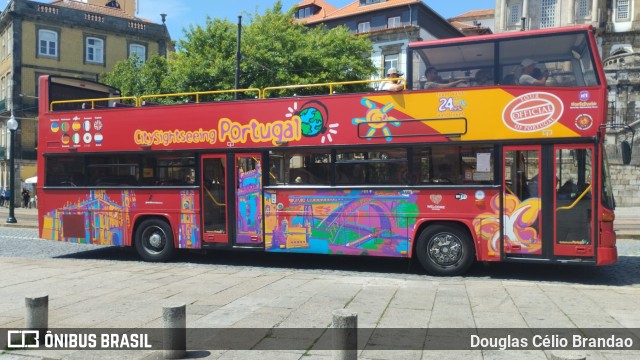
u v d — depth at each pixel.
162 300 8.13
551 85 9.59
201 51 25.84
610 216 9.22
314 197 10.91
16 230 20.33
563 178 9.44
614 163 33.91
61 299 8.26
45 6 43.88
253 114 11.42
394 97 10.44
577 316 7.04
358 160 10.67
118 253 13.98
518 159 9.70
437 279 9.86
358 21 44.41
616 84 36.25
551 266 11.24
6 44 44.91
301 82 25.33
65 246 15.45
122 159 12.55
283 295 8.37
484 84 9.97
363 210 10.56
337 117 10.80
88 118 12.88
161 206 12.15
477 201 9.86
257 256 13.07
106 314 7.34
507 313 7.21
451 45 10.10
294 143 11.07
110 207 12.60
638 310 7.36
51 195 13.15
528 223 9.58
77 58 45.47
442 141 10.09
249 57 24.33
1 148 44.84
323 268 11.33
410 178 10.29
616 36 47.62
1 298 8.37
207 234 11.75
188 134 11.93
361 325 6.65
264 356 5.59
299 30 29.20
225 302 7.95
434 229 10.17
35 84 43.62
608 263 9.14
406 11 42.00
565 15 48.94
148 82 30.28
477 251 9.86
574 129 9.41
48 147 13.24
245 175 11.45
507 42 9.84
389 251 10.38
